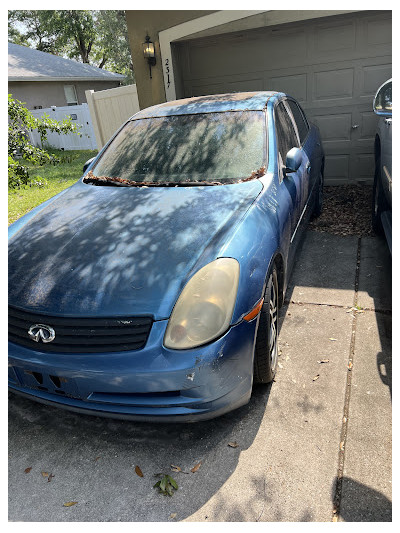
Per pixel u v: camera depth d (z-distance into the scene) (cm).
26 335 211
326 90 626
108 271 216
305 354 286
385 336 297
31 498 201
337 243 459
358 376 261
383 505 184
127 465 215
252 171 289
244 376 209
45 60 2100
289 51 628
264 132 313
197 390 194
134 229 245
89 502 197
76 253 234
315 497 189
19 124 550
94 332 198
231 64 671
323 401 244
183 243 225
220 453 216
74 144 1534
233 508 188
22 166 565
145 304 198
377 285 365
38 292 216
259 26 613
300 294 363
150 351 190
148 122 356
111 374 192
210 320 192
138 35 694
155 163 315
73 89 2119
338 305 340
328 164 661
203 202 261
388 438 216
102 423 245
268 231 245
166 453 220
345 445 214
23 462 221
